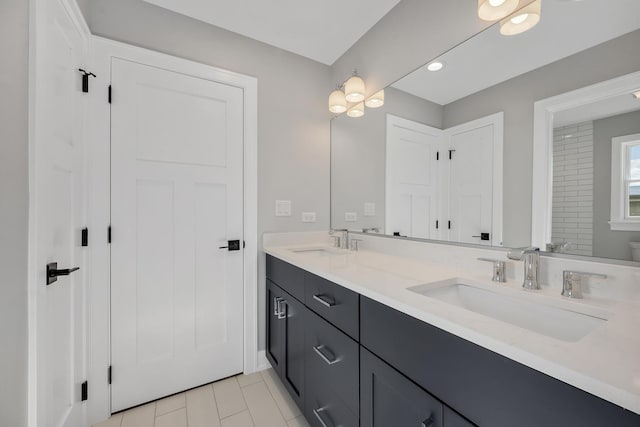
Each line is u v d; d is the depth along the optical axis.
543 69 0.99
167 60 1.56
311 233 2.05
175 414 1.44
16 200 0.80
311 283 1.27
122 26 1.46
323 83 2.12
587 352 0.49
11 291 0.77
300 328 1.37
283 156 1.95
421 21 1.44
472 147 1.23
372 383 0.88
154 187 1.54
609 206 0.84
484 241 1.18
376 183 1.75
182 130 1.61
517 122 1.07
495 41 1.14
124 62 1.46
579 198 0.90
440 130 1.37
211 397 1.57
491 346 0.55
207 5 1.54
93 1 1.40
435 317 0.66
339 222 2.05
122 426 1.35
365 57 1.81
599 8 0.86
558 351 0.49
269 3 1.53
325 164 2.13
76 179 1.24
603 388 0.40
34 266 0.87
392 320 0.80
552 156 0.97
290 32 1.78
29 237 0.87
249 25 1.71
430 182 1.42
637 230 0.78
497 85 1.13
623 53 0.81
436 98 1.38
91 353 1.36
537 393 0.48
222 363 1.74
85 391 1.32
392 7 1.59
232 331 1.77
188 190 1.63
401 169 1.58
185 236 1.63
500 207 1.12
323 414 1.15
